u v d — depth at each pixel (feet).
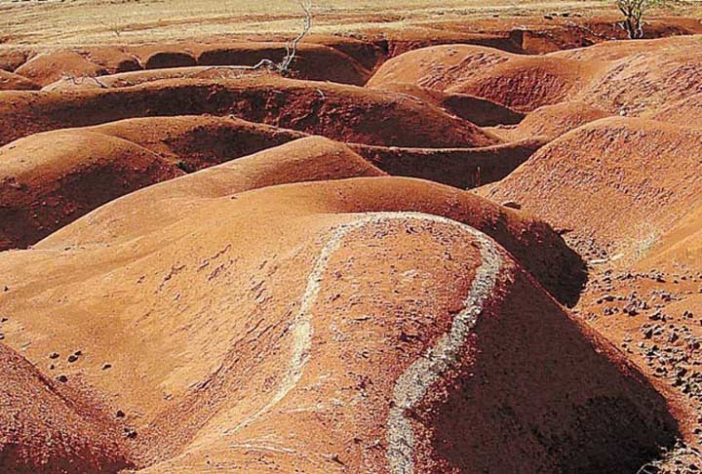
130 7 332.19
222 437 33.71
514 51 221.66
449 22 241.35
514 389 37.45
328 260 44.19
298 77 193.67
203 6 321.11
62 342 51.08
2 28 289.12
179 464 30.53
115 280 57.72
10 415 36.73
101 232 80.28
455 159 112.27
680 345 49.52
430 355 36.32
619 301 57.98
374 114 135.13
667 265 63.16
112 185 104.42
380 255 43.45
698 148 80.69
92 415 42.50
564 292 64.69
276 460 29.30
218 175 90.38
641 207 80.64
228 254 52.24
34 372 43.98
